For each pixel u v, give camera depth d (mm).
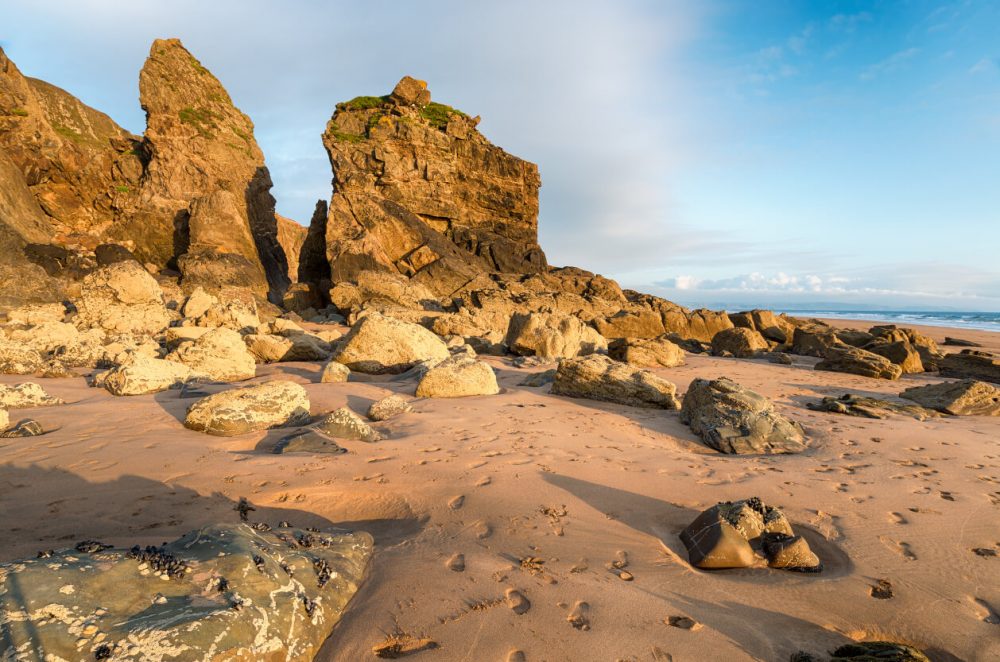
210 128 41625
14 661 2154
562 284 39625
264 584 2953
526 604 3307
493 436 7152
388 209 38781
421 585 3480
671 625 3162
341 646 2912
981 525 4715
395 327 13297
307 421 7574
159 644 2385
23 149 35812
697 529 4258
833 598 3543
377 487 5156
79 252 32406
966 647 3113
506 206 45812
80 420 7215
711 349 24266
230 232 36812
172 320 19797
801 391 12969
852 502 5215
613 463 6199
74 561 2770
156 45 39781
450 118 43750
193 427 6887
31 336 13562
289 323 16625
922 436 8117
